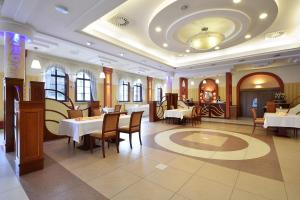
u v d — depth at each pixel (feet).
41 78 23.43
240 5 10.44
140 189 7.20
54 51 22.34
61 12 10.51
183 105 31.30
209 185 7.56
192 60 26.45
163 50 21.75
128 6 11.62
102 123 11.69
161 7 11.41
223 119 31.32
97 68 30.83
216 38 15.35
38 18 11.27
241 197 6.63
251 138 16.48
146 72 37.50
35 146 8.82
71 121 11.93
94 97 30.30
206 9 10.91
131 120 13.00
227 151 12.41
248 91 35.53
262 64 26.86
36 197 6.54
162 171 8.98
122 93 36.24
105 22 13.91
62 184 7.52
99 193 6.87
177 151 12.35
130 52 19.39
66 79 26.50
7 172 8.61
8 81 11.75
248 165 9.85
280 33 16.21
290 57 21.27
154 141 15.21
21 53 12.39
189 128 21.76
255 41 18.40
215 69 29.55
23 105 8.32
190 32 16.25
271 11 11.04
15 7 10.15
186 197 6.64
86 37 14.73
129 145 13.87
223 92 39.47
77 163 9.98
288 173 8.80
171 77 32.68
